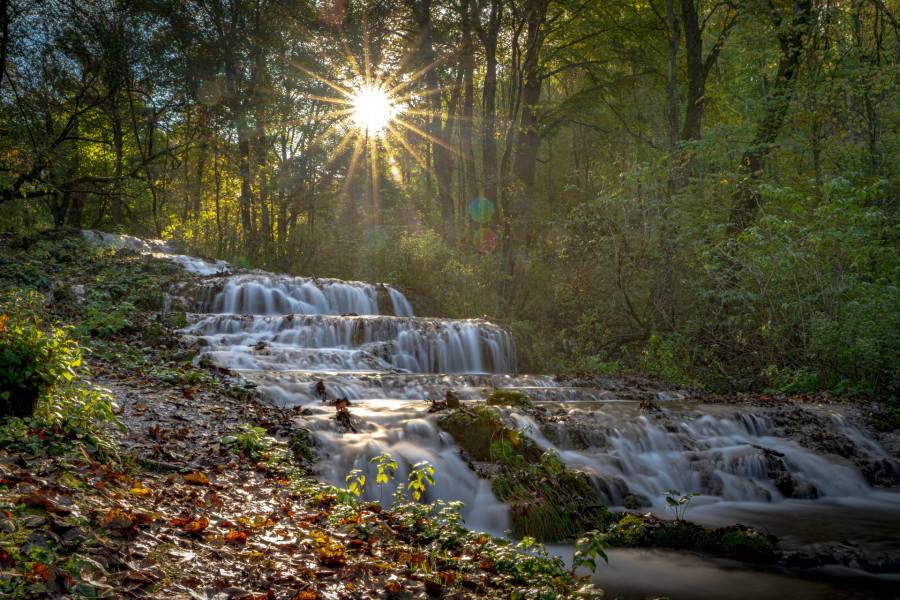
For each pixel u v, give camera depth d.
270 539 5.02
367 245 24.75
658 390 15.24
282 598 4.12
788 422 12.23
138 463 6.19
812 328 15.37
